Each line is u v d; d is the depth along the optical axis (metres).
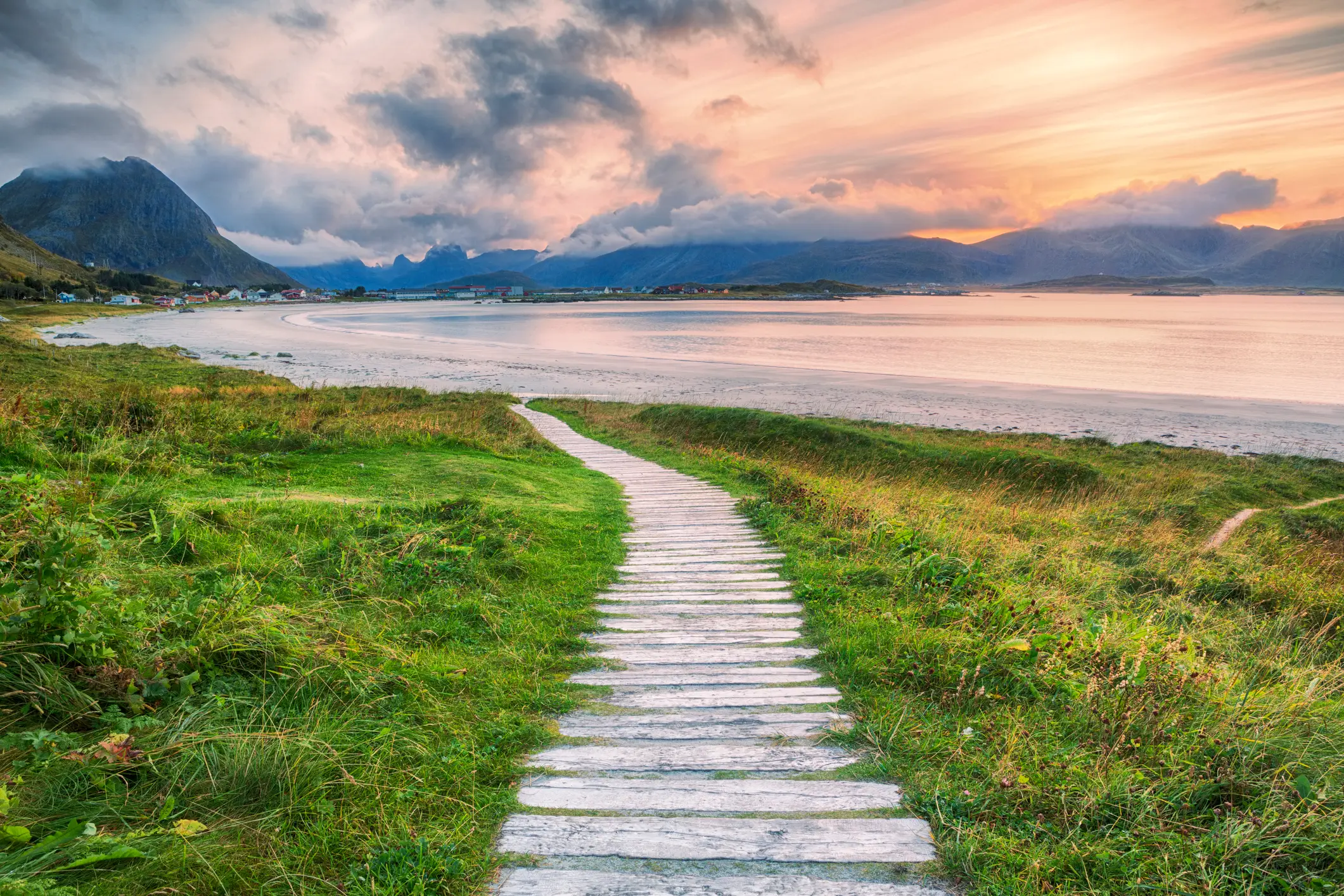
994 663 5.41
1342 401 39.25
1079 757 4.19
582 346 76.38
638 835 3.46
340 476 12.26
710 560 9.16
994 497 18.17
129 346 55.94
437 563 7.55
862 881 3.13
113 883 2.83
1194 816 3.70
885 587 7.71
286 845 3.23
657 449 21.38
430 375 50.06
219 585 5.84
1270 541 14.94
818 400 39.81
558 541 9.50
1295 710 4.82
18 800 3.12
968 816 3.62
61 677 3.96
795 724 4.74
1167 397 40.88
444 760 4.09
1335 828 3.46
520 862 3.26
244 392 28.44
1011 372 52.75
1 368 27.80
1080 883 3.20
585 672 5.71
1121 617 7.22
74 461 9.39
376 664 5.20
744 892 3.04
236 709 4.23
